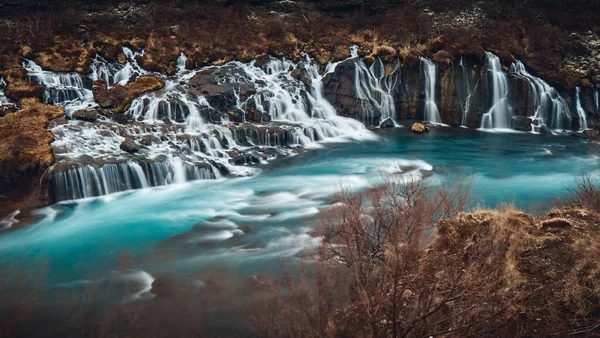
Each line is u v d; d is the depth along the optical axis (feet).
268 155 72.59
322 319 23.82
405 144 80.07
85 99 79.97
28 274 40.09
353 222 27.76
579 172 64.95
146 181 61.00
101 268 40.73
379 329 21.65
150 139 67.31
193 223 49.90
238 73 89.10
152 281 37.99
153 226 49.39
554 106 89.51
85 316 33.60
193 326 31.50
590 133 86.12
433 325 21.42
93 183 57.62
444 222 28.25
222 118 78.95
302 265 32.65
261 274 37.40
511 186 58.90
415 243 24.34
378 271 23.98
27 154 57.82
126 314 33.55
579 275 24.56
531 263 25.50
